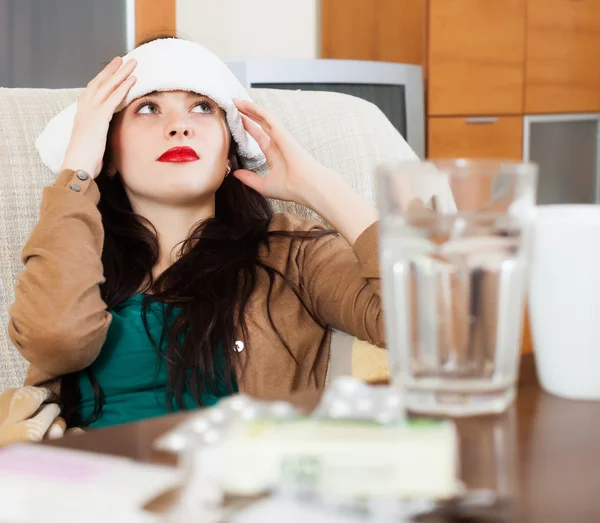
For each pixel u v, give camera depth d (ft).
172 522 1.17
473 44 10.07
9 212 4.31
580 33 11.09
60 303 3.72
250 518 1.18
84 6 7.69
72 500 1.20
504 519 1.22
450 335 1.63
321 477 1.25
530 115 10.71
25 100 4.58
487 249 1.60
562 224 1.75
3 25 7.40
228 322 4.15
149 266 4.33
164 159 4.17
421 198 1.65
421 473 1.23
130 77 4.18
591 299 1.75
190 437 1.46
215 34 10.03
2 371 4.21
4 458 1.34
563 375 1.79
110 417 4.08
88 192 3.99
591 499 1.28
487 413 1.67
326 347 4.32
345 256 4.27
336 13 10.70
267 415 1.50
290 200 4.07
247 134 4.45
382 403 1.54
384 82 8.69
